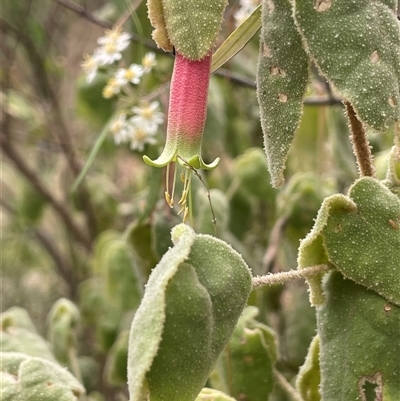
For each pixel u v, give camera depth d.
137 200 0.62
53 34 0.81
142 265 0.44
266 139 0.26
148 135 0.51
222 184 0.65
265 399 0.33
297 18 0.24
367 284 0.26
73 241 0.90
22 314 0.45
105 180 0.84
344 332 0.27
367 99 0.24
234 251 0.25
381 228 0.26
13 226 0.90
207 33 0.24
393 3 0.25
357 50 0.24
